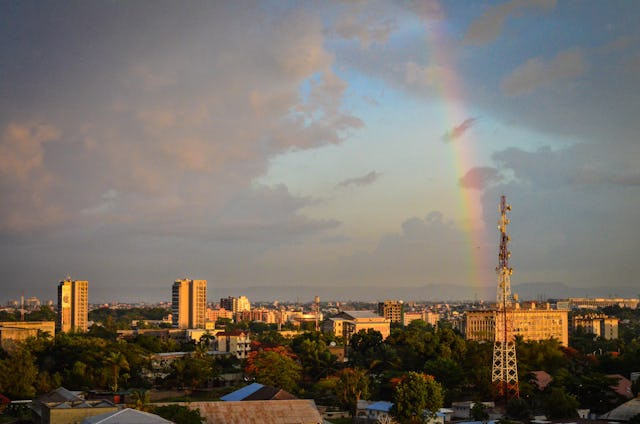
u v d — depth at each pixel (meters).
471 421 188.25
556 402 192.88
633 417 175.25
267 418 170.38
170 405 164.88
